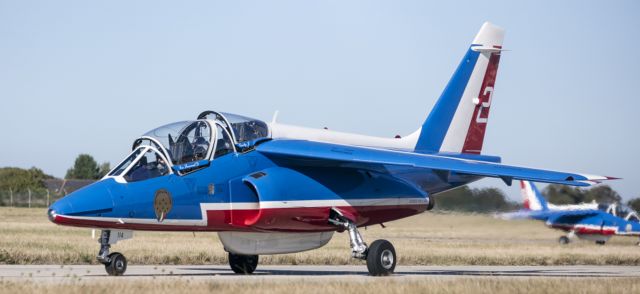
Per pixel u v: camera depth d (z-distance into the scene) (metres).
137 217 63.19
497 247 129.88
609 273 81.56
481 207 148.62
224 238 70.75
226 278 62.47
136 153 65.12
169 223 65.38
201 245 112.81
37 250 93.75
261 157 70.94
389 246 70.62
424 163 71.31
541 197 156.12
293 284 53.31
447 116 87.94
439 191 84.69
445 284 54.25
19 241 114.50
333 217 73.19
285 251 73.75
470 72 89.12
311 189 71.62
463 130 88.81
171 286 50.22
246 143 70.50
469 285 53.62
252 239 71.50
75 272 68.38
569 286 54.56
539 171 73.94
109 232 63.75
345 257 92.31
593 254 113.19
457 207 148.00
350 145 76.88
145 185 63.84
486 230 149.25
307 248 75.00
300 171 72.44
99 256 63.53
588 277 70.25
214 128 68.56
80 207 60.44
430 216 148.88
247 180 68.81
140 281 54.03
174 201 65.19
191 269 77.25
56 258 82.56
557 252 117.38
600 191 164.25
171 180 65.25
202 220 67.06
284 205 69.56
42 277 61.38
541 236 156.50
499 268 88.19
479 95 89.69
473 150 89.44
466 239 149.25
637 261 103.69
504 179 75.62
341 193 73.38
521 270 85.00
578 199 163.00
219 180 67.75
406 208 77.81
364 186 75.12
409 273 76.69
